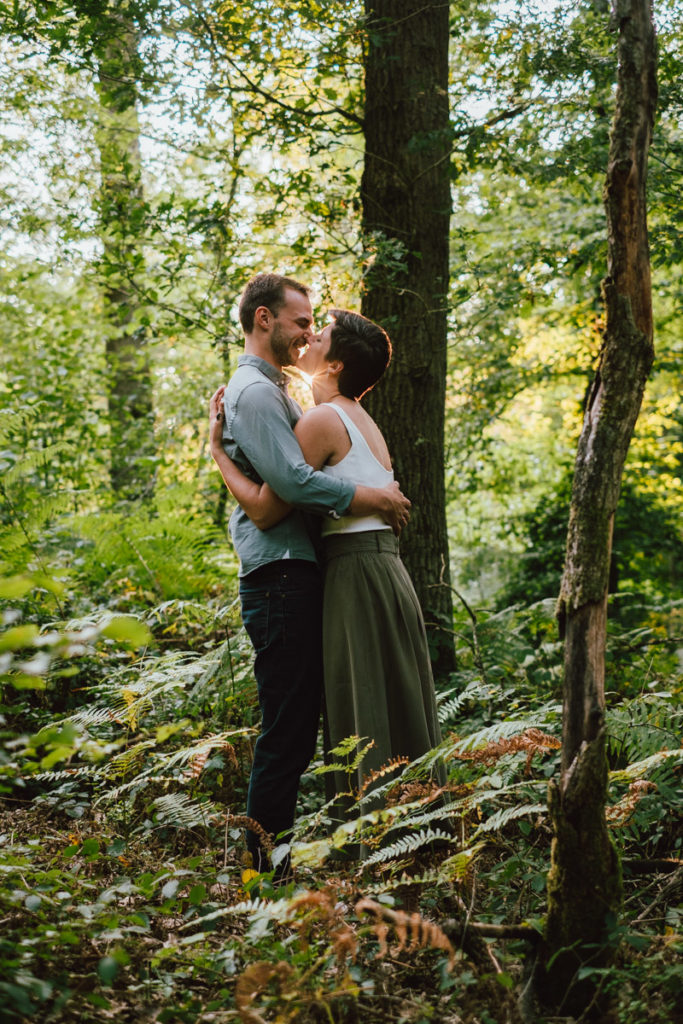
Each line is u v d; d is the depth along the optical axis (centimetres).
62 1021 169
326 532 274
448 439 816
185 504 593
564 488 913
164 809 268
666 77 433
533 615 469
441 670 426
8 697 346
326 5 426
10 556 393
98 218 550
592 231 809
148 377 839
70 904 212
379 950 209
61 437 700
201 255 587
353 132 481
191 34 429
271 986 181
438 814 224
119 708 339
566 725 192
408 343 434
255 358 285
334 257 513
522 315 706
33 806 307
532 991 193
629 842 277
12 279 764
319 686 274
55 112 567
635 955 207
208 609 417
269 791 265
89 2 415
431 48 441
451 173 436
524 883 236
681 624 620
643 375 204
